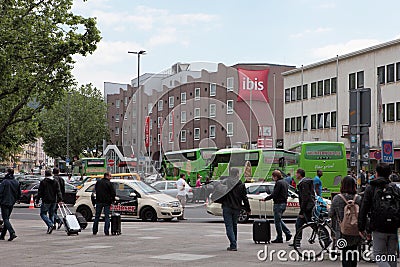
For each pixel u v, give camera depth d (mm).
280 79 73375
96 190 17656
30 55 24219
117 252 13156
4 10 24359
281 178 15242
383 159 21422
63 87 24562
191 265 11062
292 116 65188
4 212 16312
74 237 16906
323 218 13672
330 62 58625
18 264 11375
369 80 52719
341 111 56562
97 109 88188
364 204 8492
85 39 24406
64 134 86062
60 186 19531
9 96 25266
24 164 155375
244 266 10938
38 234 17984
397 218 8203
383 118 50531
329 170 33375
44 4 24984
